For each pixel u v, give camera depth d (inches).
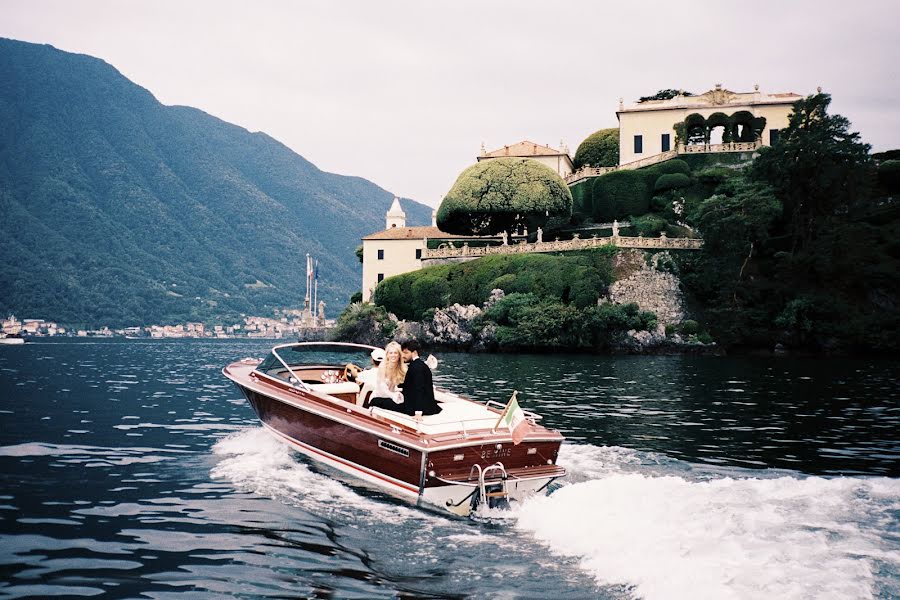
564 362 1726.1
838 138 2244.1
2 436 561.3
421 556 289.3
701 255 2347.4
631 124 3324.3
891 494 360.8
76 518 337.7
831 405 812.0
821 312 2036.2
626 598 240.2
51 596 242.7
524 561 282.2
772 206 2185.0
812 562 259.4
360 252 3759.8
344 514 353.7
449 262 2994.6
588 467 456.1
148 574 266.2
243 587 254.2
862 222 2354.8
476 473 383.2
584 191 3284.9
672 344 2121.1
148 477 426.9
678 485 376.8
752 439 572.7
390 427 400.8
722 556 268.1
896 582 239.9
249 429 620.7
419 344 2667.3
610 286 2315.5
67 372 1358.3
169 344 4559.5
